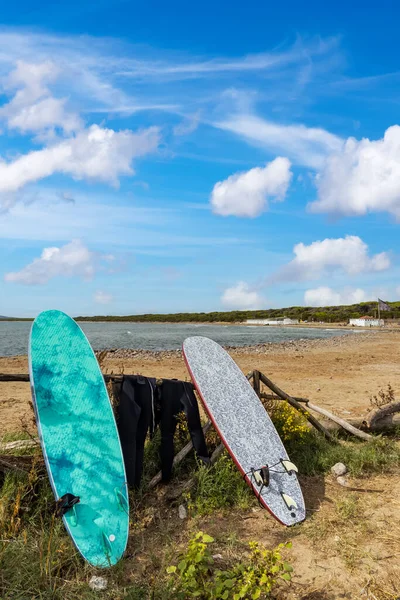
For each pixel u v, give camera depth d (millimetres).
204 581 3037
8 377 4539
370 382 13055
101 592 3033
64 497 3557
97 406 4285
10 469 4133
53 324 4449
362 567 3406
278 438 5094
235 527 4039
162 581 3154
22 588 2992
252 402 5379
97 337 49969
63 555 3354
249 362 19516
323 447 5977
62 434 3936
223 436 4668
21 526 3664
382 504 4535
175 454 5203
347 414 8422
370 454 5734
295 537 3883
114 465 4031
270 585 2850
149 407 4551
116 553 3422
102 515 3650
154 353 25031
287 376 14383
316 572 3344
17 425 7250
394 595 3086
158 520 4125
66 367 4305
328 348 30703
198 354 5449
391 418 6996
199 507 4262
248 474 4434
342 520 4172
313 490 4898
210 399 4980
